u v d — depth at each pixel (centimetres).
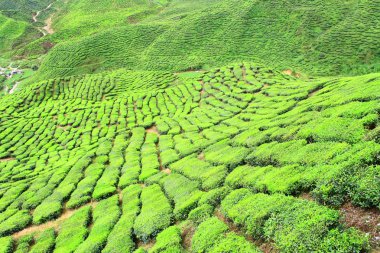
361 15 8900
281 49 8750
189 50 9731
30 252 2411
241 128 3347
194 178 2588
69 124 5638
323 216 1365
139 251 1912
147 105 5766
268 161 2227
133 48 10562
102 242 2208
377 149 1572
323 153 1864
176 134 4156
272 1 10538
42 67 10688
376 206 1334
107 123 5306
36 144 5138
